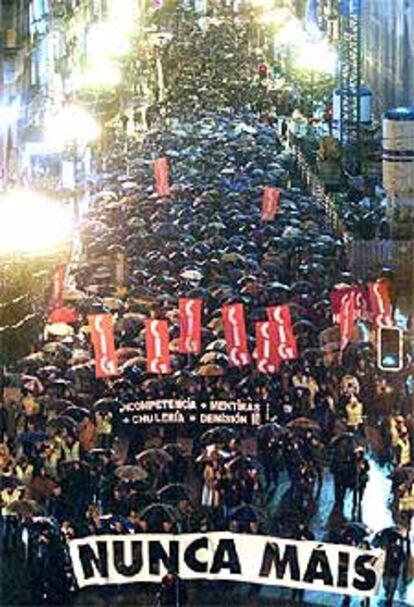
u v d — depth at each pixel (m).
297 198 57.38
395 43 70.19
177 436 37.47
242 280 46.12
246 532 32.34
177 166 62.41
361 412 38.06
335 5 76.94
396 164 55.31
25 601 31.64
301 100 79.12
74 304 43.72
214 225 51.91
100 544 32.12
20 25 60.28
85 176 61.19
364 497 35.72
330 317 43.22
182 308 40.25
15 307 41.97
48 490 33.62
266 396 38.31
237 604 31.66
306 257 48.56
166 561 32.09
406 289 48.25
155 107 77.31
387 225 53.47
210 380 38.72
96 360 38.72
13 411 37.44
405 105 68.50
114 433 37.31
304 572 31.97
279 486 35.84
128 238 50.56
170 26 92.19
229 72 85.38
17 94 59.91
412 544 32.69
